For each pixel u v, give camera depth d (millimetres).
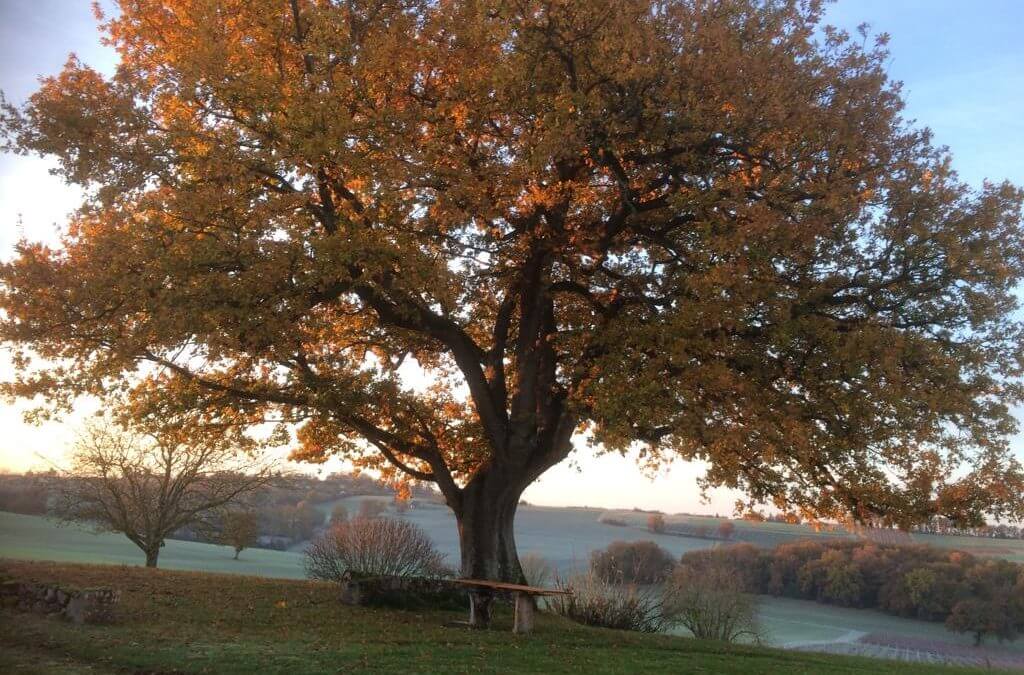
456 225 15133
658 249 16469
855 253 14789
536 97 14211
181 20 14766
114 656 9047
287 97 13172
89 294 13117
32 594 11641
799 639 40656
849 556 52281
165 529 32781
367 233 13258
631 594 21875
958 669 15531
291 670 8805
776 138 14086
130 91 13828
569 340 15773
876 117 14633
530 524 80938
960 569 46156
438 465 18188
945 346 14359
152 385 16625
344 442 19219
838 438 14148
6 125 13273
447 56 14953
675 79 14180
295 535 58281
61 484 33469
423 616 14570
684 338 13375
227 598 14398
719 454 13398
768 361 14680
